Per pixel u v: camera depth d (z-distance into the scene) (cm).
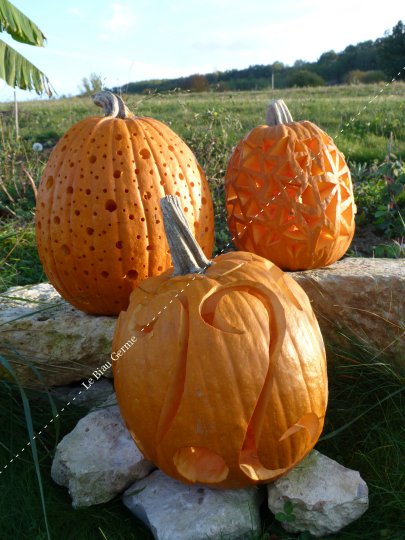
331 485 62
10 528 64
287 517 60
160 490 65
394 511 64
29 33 156
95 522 64
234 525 59
